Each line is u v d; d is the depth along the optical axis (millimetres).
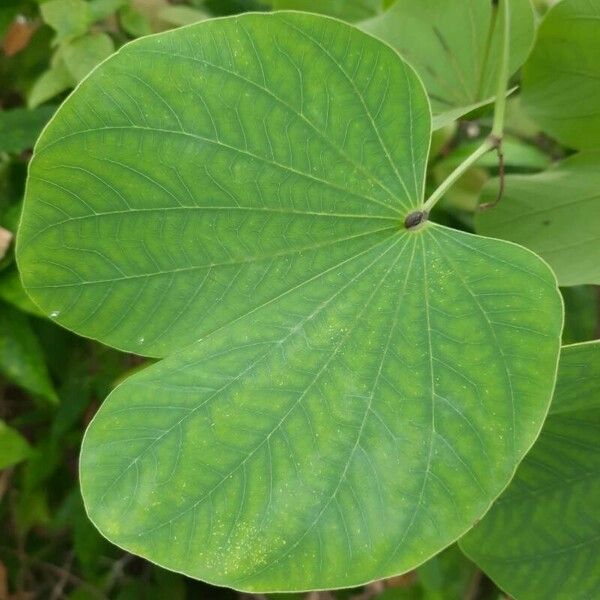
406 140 233
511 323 217
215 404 219
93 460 214
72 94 216
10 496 535
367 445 215
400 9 344
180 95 221
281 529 210
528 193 324
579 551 287
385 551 209
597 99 322
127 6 428
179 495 212
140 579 554
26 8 467
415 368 219
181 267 233
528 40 315
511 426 211
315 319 227
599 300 459
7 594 557
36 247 228
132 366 480
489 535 288
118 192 225
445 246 229
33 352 403
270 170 229
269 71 223
